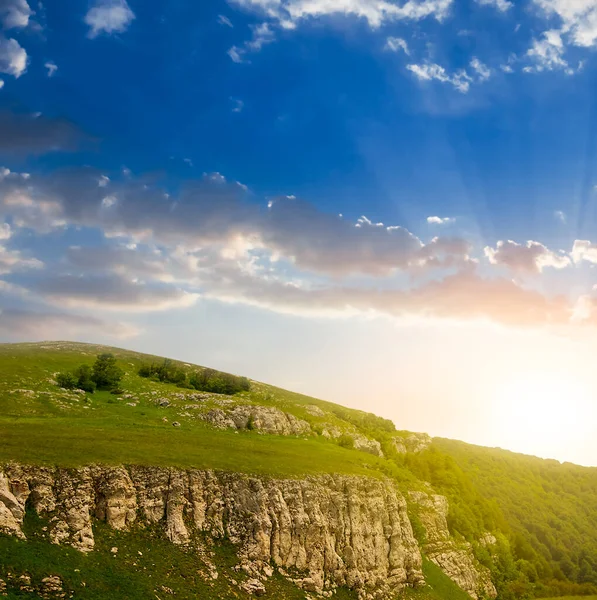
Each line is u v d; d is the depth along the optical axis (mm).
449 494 167250
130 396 143750
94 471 78438
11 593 55875
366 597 92125
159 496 82688
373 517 105438
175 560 75375
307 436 153625
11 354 156000
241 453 102562
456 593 112562
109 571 66938
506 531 179000
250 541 85062
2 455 74125
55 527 68875
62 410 119375
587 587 172250
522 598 142500
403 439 197750
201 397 151625
